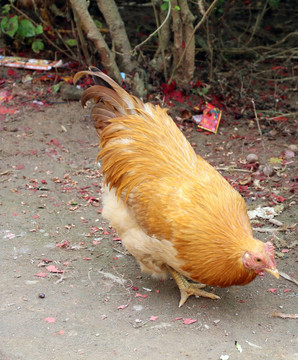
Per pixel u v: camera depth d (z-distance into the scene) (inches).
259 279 92.9
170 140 90.3
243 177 111.0
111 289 90.7
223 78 130.6
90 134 120.0
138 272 93.7
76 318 86.0
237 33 158.2
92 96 93.7
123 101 93.1
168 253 85.9
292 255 96.2
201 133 121.6
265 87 134.5
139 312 87.4
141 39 144.2
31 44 140.3
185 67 127.8
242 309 88.4
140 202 86.8
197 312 87.7
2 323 84.7
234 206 85.4
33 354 81.4
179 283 90.0
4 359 80.7
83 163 113.5
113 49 126.2
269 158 115.0
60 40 139.3
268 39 155.3
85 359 81.0
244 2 174.7
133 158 89.4
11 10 143.6
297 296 90.2
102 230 100.3
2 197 104.7
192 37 124.0
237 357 81.6
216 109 124.6
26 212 102.1
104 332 84.4
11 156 113.5
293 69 139.6
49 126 120.8
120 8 169.6
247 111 127.2
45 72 133.6
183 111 124.9
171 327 85.4
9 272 91.7
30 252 95.1
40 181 108.7
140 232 88.0
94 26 122.0
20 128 119.8
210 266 84.0
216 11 135.2
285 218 102.7
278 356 81.9
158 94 128.0
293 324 86.2
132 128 91.3
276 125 123.5
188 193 85.5
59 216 102.1
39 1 134.6
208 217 84.0
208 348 82.7
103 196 93.5
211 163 114.2
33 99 127.0
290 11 173.8
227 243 83.3
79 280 91.5
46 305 87.4
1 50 139.0
